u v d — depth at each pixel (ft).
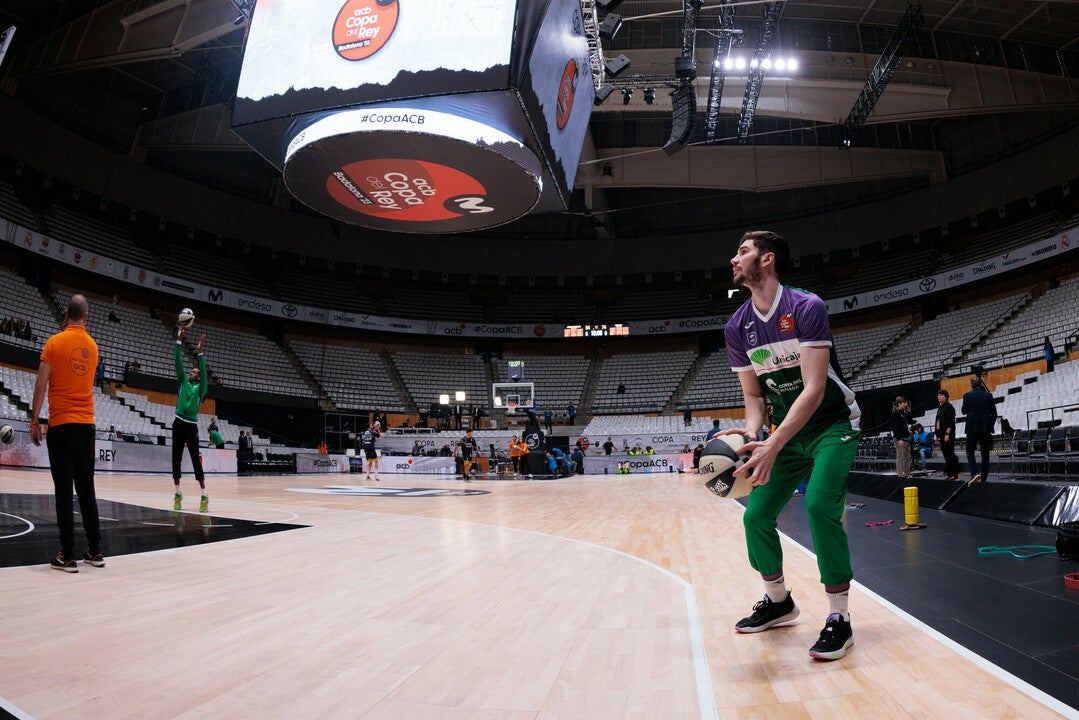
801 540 17.71
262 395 89.25
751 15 68.08
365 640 8.02
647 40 70.08
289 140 39.47
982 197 91.20
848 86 68.54
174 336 89.30
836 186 107.14
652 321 110.93
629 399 105.70
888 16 68.95
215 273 99.25
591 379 110.42
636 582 11.81
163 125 84.28
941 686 6.39
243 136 38.86
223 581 11.41
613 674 6.86
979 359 80.79
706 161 90.79
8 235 73.36
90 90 80.43
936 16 68.18
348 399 98.32
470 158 38.83
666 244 110.32
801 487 40.93
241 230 96.37
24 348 65.10
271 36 36.58
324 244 102.32
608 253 110.93
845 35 70.28
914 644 7.82
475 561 14.02
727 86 69.15
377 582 11.59
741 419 98.73
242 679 6.57
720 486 7.59
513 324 111.65
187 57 72.23
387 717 5.68
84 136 82.38
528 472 68.95
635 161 90.63
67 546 11.77
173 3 59.16
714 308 112.16
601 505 30.25
